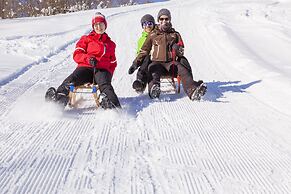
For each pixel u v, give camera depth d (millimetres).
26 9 33656
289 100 5387
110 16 18812
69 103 4883
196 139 3842
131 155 3369
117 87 6293
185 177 2980
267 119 4617
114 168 3100
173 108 4996
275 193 2781
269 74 6797
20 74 6922
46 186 2787
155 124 4285
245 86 6363
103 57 5047
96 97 4832
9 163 3156
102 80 4805
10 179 2879
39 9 33375
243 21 14820
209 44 10805
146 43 5793
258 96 5746
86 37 5129
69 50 9938
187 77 5473
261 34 11820
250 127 4293
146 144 3654
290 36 11500
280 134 4086
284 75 6637
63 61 8484
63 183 2834
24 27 14789
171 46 5734
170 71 5695
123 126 4180
